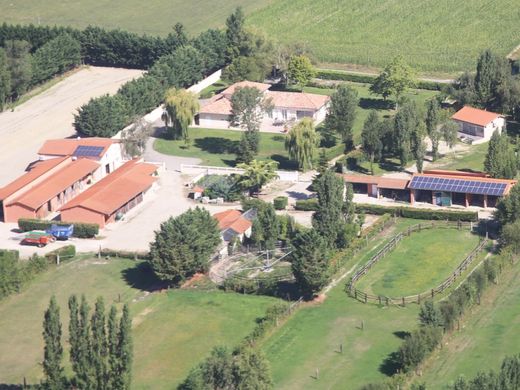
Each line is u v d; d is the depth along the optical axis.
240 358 196.00
